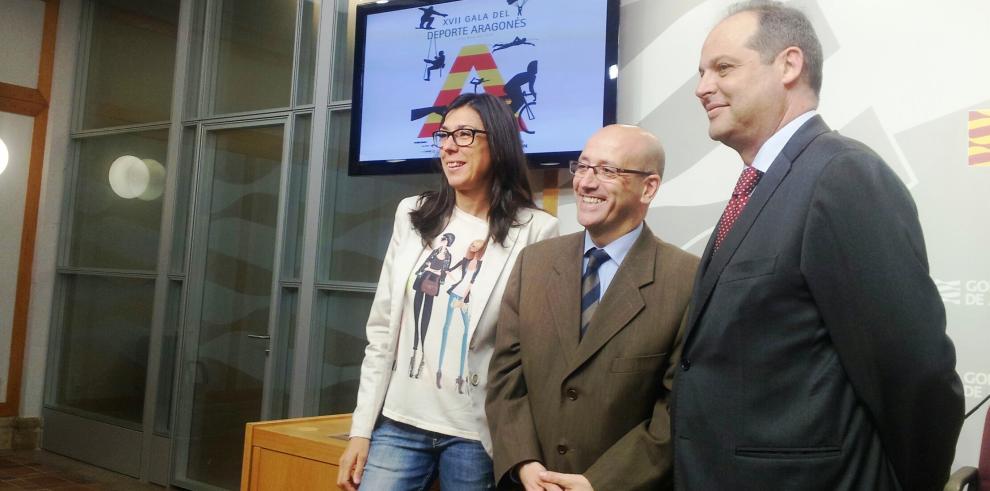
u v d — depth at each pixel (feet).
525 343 5.70
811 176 4.29
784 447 4.20
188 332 15.46
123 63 17.93
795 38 4.58
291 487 7.90
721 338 4.41
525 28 10.50
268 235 14.56
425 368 6.23
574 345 5.50
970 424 7.66
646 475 5.05
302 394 13.43
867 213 4.06
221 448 14.76
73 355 18.04
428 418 6.16
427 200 6.73
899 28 8.27
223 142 15.57
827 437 4.16
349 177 13.39
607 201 5.56
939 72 8.04
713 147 9.23
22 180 18.13
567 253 5.83
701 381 4.53
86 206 18.29
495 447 5.63
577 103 10.02
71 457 17.48
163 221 16.19
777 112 4.62
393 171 11.50
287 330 14.12
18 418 17.95
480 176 6.37
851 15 8.54
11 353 17.95
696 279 4.84
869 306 4.01
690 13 9.52
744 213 4.51
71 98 18.76
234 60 15.61
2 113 17.84
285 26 14.75
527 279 5.89
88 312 17.85
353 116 11.94
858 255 4.04
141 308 16.65
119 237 17.39
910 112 8.16
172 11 16.90
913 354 3.95
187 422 15.30
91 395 17.47
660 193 9.56
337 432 8.26
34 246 18.29
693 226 9.30
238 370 14.69
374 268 12.91
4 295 17.88
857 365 4.13
